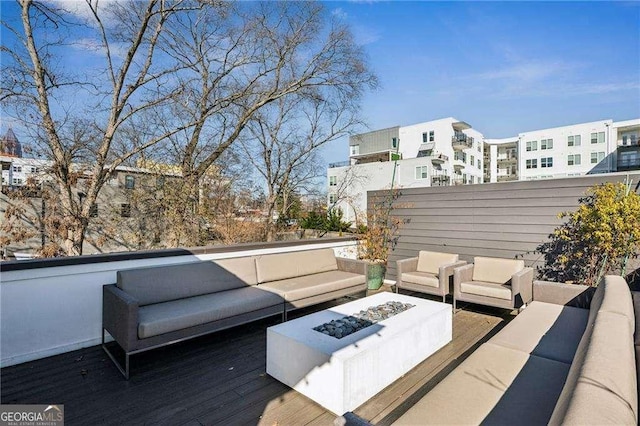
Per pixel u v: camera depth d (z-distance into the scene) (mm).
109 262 3287
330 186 25766
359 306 3262
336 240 5816
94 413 2123
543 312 3037
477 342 3275
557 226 4316
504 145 35219
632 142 26562
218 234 8484
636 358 1840
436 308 3143
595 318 1958
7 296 2756
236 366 2779
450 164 27453
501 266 4293
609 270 3854
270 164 13641
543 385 1782
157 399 2289
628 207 3588
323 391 2191
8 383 2494
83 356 2961
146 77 7555
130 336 2545
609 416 921
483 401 1638
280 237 11992
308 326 2689
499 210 4797
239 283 3854
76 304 3100
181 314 2840
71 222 6766
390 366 2465
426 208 5555
